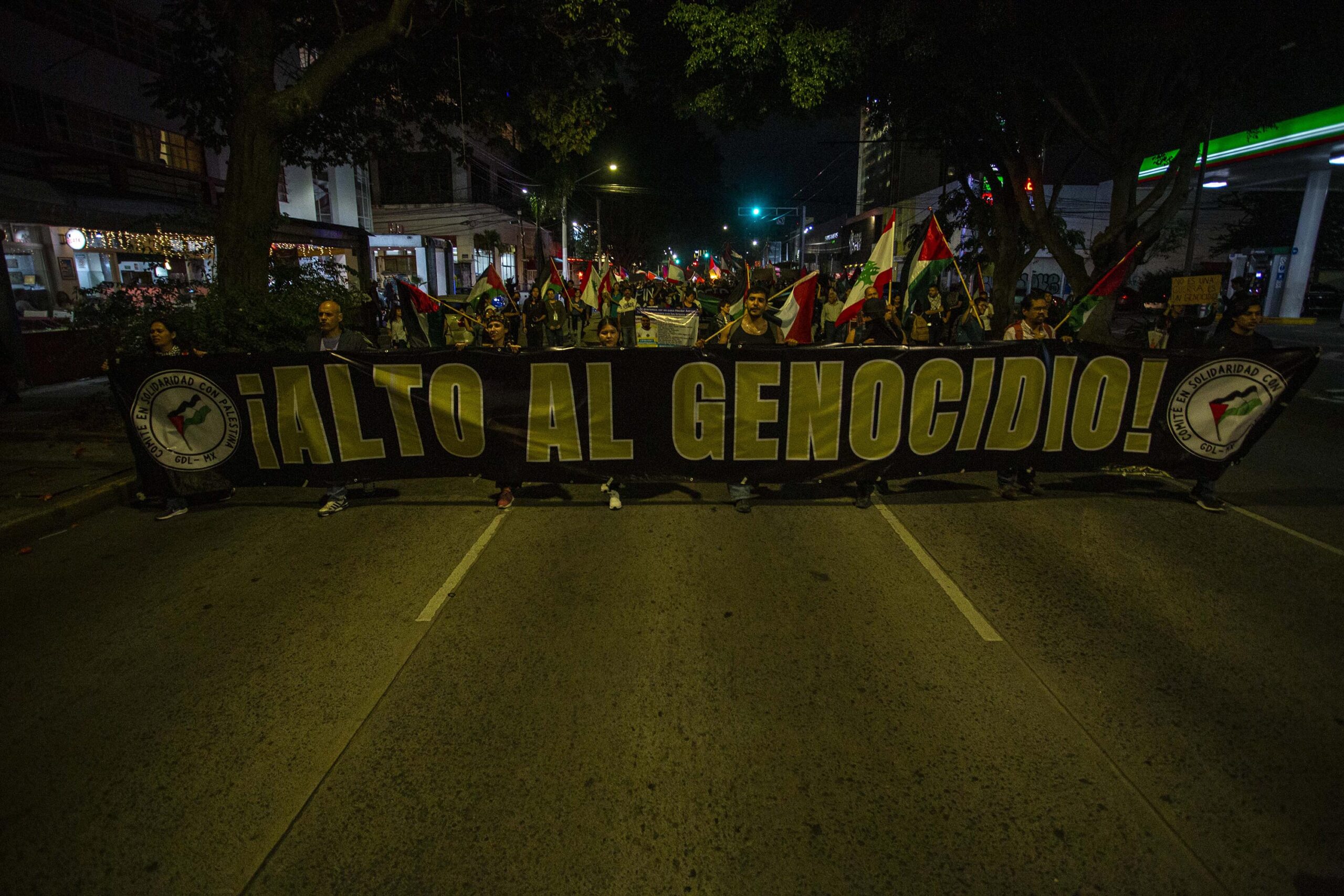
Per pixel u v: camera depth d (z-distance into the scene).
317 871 2.58
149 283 16.19
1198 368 6.05
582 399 6.18
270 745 3.26
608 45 11.98
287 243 20.64
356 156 14.49
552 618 4.43
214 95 12.34
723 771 3.06
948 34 12.41
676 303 25.17
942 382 6.12
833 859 2.60
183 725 3.41
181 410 6.23
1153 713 3.43
